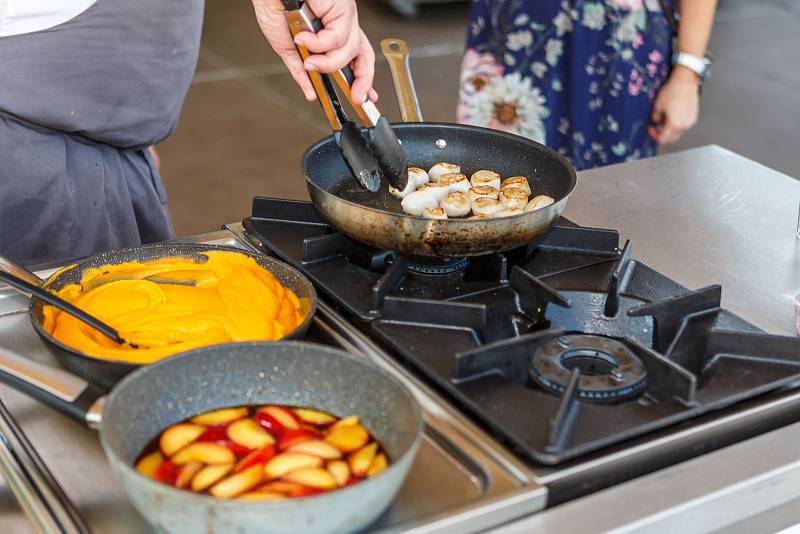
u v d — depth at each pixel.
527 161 1.15
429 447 0.74
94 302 0.90
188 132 3.53
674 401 0.77
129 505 0.69
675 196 1.29
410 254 0.94
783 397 0.80
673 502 0.69
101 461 0.73
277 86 4.01
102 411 0.65
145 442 0.70
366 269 1.00
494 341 0.87
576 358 0.83
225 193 3.11
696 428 0.75
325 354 0.74
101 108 1.30
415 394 0.79
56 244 1.34
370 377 0.72
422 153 1.19
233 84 4.00
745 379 0.81
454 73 4.14
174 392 0.72
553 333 0.81
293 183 3.20
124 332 0.85
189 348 0.83
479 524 0.65
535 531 0.66
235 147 3.44
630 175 1.36
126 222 1.43
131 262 0.96
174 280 0.96
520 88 1.92
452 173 1.12
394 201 1.10
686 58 1.84
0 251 1.32
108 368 0.76
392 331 0.87
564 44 1.85
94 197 1.36
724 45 4.79
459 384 0.78
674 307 0.88
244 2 5.12
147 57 1.31
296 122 3.66
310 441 0.70
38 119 1.26
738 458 0.74
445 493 0.69
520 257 1.03
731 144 3.66
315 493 0.65
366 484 0.60
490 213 1.04
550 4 1.82
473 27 1.95
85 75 1.27
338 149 1.04
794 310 0.99
